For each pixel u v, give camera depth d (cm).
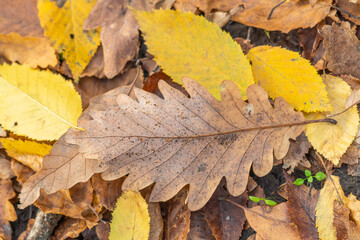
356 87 43
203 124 42
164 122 42
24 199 43
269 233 43
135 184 42
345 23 44
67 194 44
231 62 44
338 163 43
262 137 43
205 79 44
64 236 45
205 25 44
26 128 44
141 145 42
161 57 44
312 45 45
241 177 42
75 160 43
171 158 42
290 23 45
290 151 43
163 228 44
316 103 43
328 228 42
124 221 43
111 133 42
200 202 42
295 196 43
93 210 44
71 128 42
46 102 44
